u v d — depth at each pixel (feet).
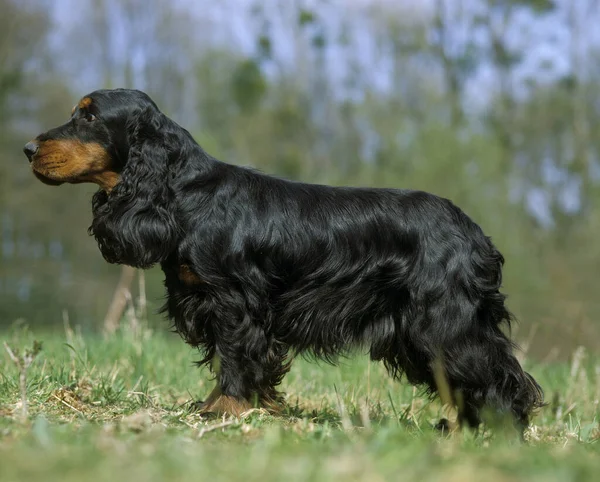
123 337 35.50
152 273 69.92
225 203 20.76
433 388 21.04
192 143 21.63
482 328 20.02
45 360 25.20
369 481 10.69
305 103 105.50
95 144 21.39
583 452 15.30
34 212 94.99
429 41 98.68
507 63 97.30
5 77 94.63
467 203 82.33
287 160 101.86
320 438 14.75
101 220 21.57
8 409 17.65
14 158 95.76
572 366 33.58
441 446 15.51
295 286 20.93
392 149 85.92
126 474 10.71
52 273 95.96
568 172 92.12
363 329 20.97
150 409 20.26
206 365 21.76
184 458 11.59
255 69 100.53
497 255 20.85
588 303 77.71
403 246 20.52
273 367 20.92
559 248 85.92
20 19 98.48
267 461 11.57
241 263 20.47
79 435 14.14
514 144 95.91
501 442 16.74
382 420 21.13
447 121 90.94
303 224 20.93
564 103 97.30
